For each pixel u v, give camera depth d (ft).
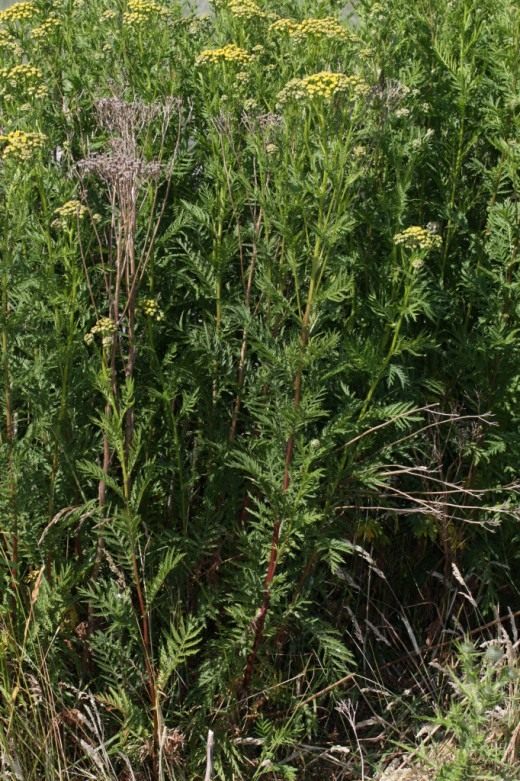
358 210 12.17
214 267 12.20
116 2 14.94
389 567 14.08
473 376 13.21
